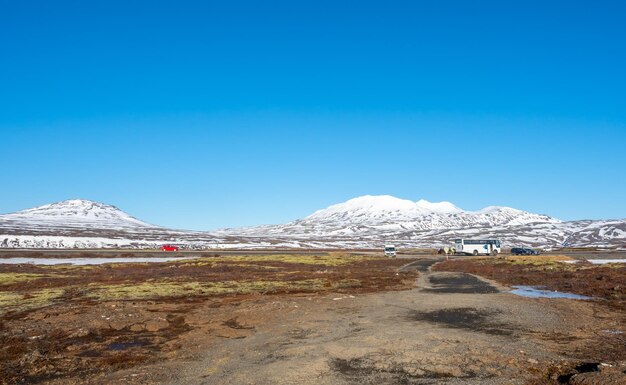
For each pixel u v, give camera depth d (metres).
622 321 23.42
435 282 45.34
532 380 13.91
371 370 14.98
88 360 17.17
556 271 54.22
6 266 67.56
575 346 18.03
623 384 12.66
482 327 21.91
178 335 21.38
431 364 15.56
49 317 25.78
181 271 59.94
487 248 110.56
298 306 28.70
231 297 34.22
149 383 14.33
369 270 62.47
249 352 17.78
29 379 15.05
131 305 30.08
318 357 16.55
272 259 84.88
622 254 106.50
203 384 14.07
